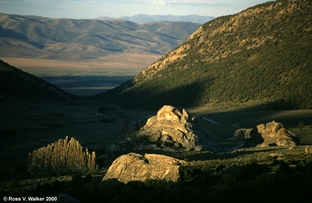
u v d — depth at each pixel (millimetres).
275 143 121812
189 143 117625
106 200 66250
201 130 128000
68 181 82750
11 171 101938
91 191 69062
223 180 67188
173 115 124500
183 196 63406
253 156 89812
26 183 84812
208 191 63406
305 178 63719
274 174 67000
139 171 74062
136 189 68812
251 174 69875
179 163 80250
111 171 76312
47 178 88188
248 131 153500
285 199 57844
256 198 59250
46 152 103250
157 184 69625
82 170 100000
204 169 76062
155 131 122938
